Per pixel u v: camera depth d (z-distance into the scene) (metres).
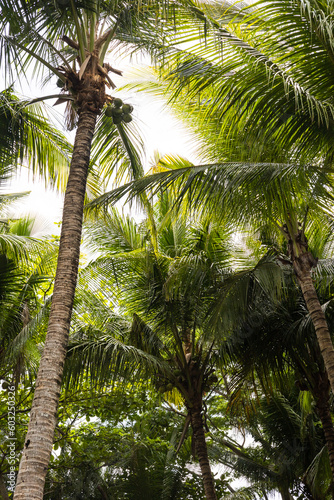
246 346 10.16
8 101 7.86
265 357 10.09
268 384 10.21
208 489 9.68
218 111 7.74
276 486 14.60
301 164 6.71
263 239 10.23
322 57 6.69
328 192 7.34
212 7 7.16
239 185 6.64
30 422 4.59
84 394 12.03
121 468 12.80
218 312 8.60
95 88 6.64
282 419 14.59
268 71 6.70
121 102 7.02
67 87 6.68
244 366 10.21
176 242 11.09
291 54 6.82
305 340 9.97
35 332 9.96
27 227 12.25
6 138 8.04
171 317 10.29
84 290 10.56
